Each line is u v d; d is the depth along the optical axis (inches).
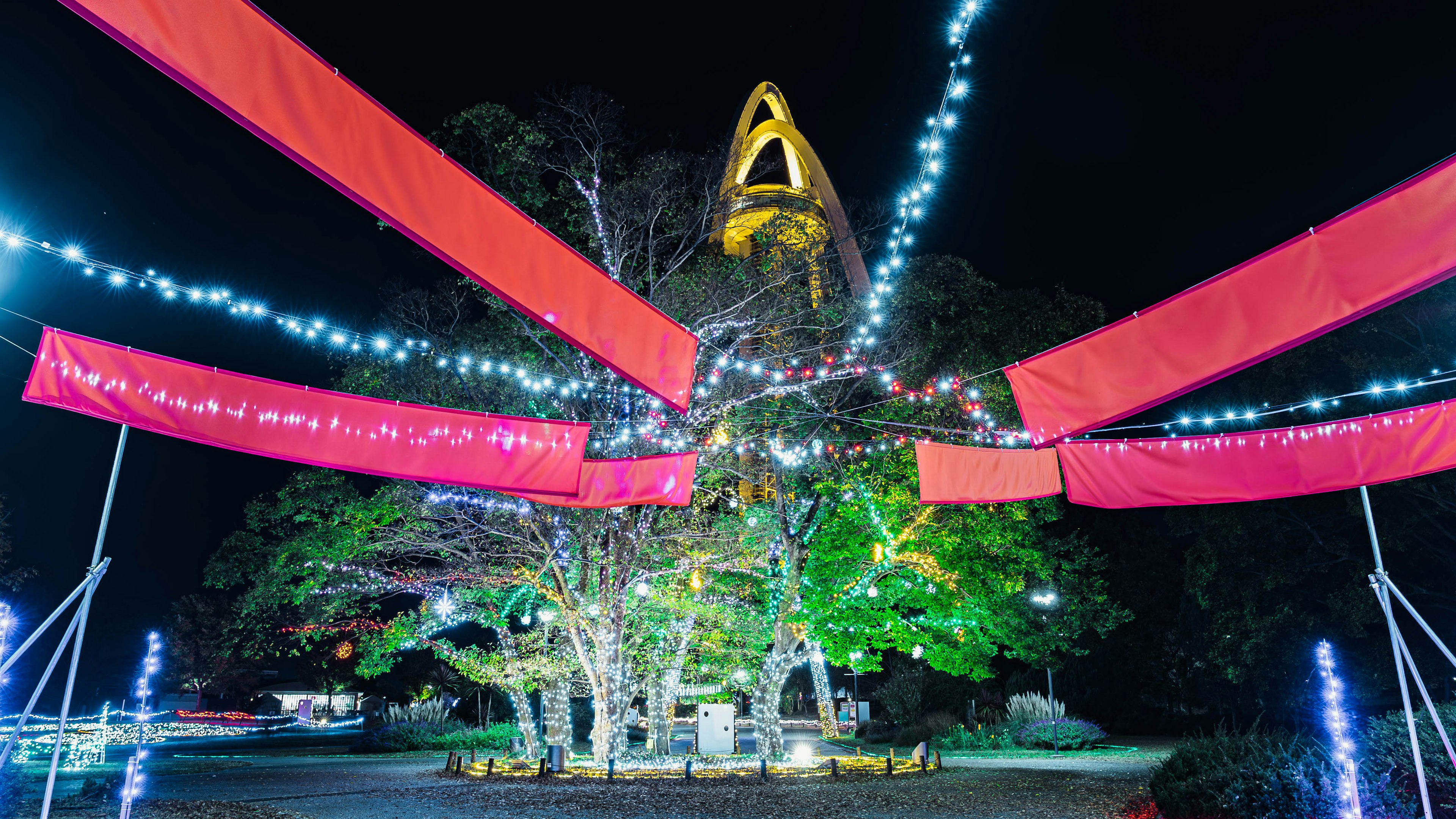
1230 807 414.6
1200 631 1160.2
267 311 332.8
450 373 708.0
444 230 194.1
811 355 743.1
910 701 1398.9
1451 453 292.8
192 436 280.5
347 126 181.3
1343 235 215.0
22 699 1592.0
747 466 876.0
